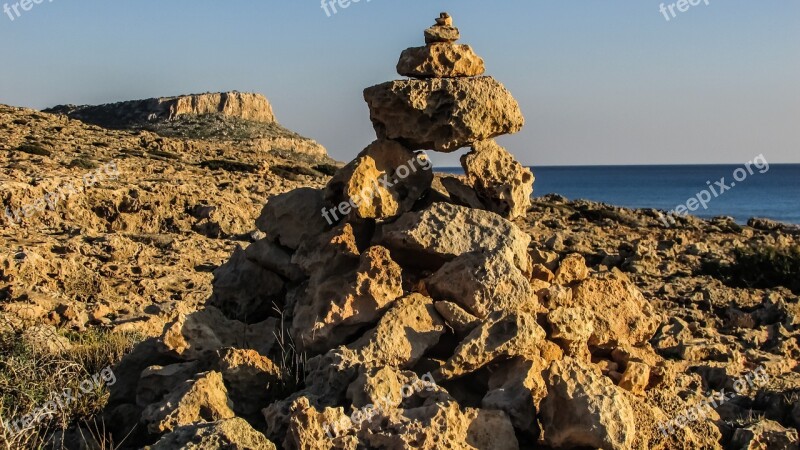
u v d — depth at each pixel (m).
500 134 9.24
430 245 8.34
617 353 8.62
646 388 8.43
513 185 9.18
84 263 18.58
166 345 8.07
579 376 7.02
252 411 7.54
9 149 35.56
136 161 40.03
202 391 7.07
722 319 17.02
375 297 7.98
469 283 8.02
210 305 9.80
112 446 7.18
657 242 29.59
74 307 13.55
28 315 12.97
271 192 35.91
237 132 114.62
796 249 23.98
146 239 23.36
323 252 8.70
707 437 7.93
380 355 7.50
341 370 7.27
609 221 39.31
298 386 7.79
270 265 9.61
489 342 7.41
